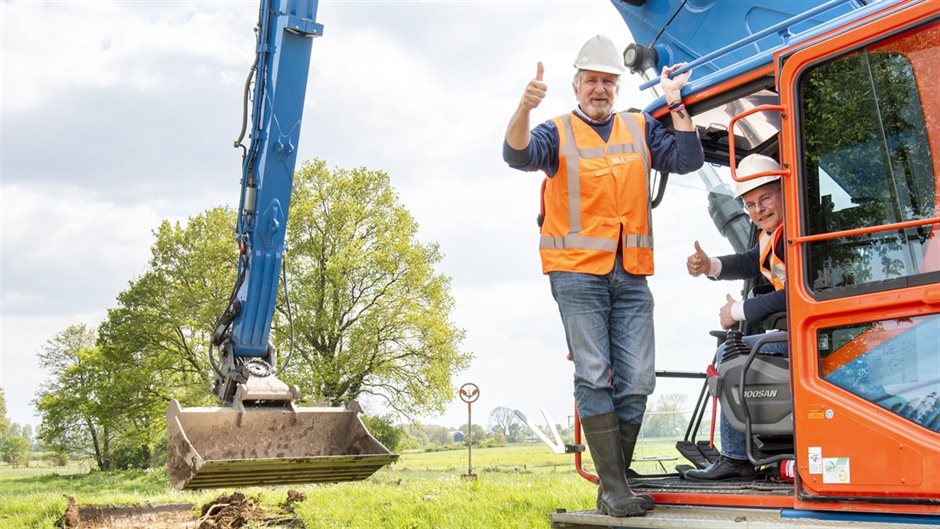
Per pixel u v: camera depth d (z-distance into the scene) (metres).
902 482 3.05
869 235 3.28
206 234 37.50
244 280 7.18
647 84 4.66
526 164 4.09
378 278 34.47
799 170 3.52
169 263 37.69
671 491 4.05
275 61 7.24
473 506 8.75
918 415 3.06
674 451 5.14
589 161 4.13
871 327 3.23
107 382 38.25
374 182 35.62
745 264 4.99
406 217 35.28
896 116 3.26
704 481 4.40
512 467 20.41
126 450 48.78
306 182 35.91
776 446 4.17
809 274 3.45
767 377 3.98
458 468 21.84
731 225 5.62
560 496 8.96
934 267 3.08
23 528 10.16
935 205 3.13
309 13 7.29
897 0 3.30
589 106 4.21
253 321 7.12
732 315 4.36
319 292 33.75
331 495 11.38
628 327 4.15
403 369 33.69
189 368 37.38
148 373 36.03
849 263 3.33
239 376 6.98
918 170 3.18
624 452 4.15
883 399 3.17
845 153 3.40
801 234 3.48
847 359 3.29
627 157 4.17
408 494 10.80
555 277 4.15
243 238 7.21
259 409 6.85
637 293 4.17
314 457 6.29
